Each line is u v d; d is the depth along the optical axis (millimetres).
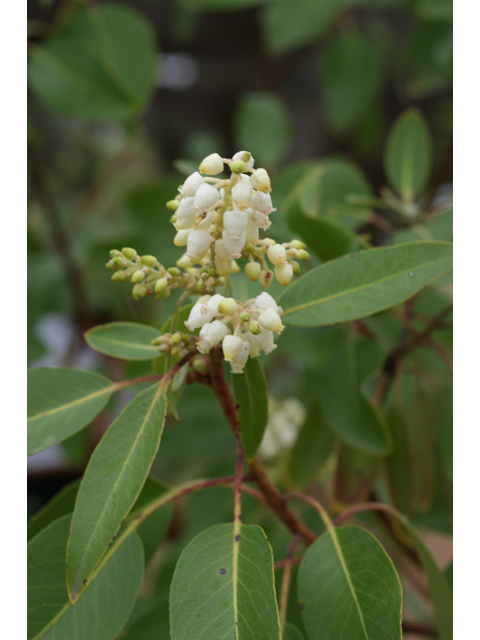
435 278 354
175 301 619
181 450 704
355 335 509
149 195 611
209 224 309
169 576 564
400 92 1347
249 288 388
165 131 1816
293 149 1500
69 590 304
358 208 550
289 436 663
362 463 490
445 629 404
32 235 902
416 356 556
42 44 665
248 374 341
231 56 1559
